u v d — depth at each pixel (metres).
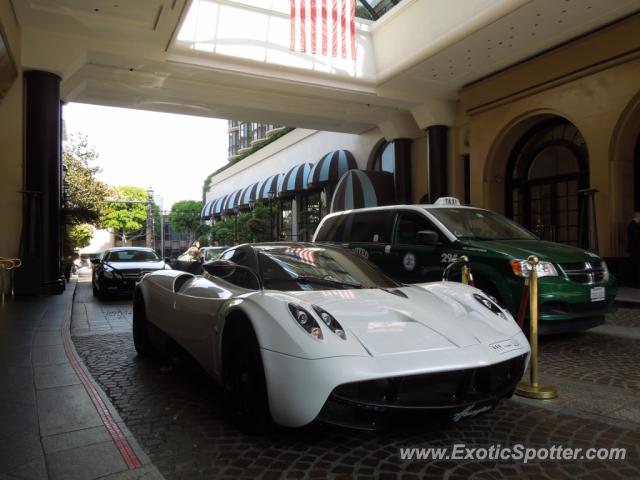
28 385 4.28
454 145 17.02
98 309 10.41
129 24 11.70
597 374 4.83
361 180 18.52
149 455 3.02
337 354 2.79
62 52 12.22
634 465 2.86
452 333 3.19
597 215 11.88
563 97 12.76
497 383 3.19
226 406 3.50
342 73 15.02
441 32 12.69
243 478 2.71
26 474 2.66
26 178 12.26
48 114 12.38
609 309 6.16
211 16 13.37
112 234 68.19
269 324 3.02
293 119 19.22
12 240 12.16
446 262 6.57
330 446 3.10
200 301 4.18
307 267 4.25
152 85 15.16
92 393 4.07
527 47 12.61
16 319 8.09
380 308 3.41
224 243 34.81
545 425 3.46
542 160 14.59
